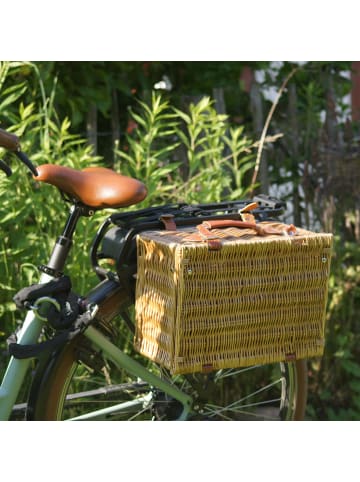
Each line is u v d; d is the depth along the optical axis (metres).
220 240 2.14
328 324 3.47
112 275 2.33
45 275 2.27
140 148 3.00
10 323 2.92
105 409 2.41
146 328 2.23
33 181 2.97
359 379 3.48
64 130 2.88
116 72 3.52
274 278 2.23
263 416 2.73
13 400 2.25
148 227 2.27
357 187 3.59
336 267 3.52
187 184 3.14
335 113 3.73
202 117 3.09
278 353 2.28
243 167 3.20
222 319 2.17
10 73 2.97
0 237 2.79
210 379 2.46
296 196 3.69
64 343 2.25
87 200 2.21
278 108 3.77
